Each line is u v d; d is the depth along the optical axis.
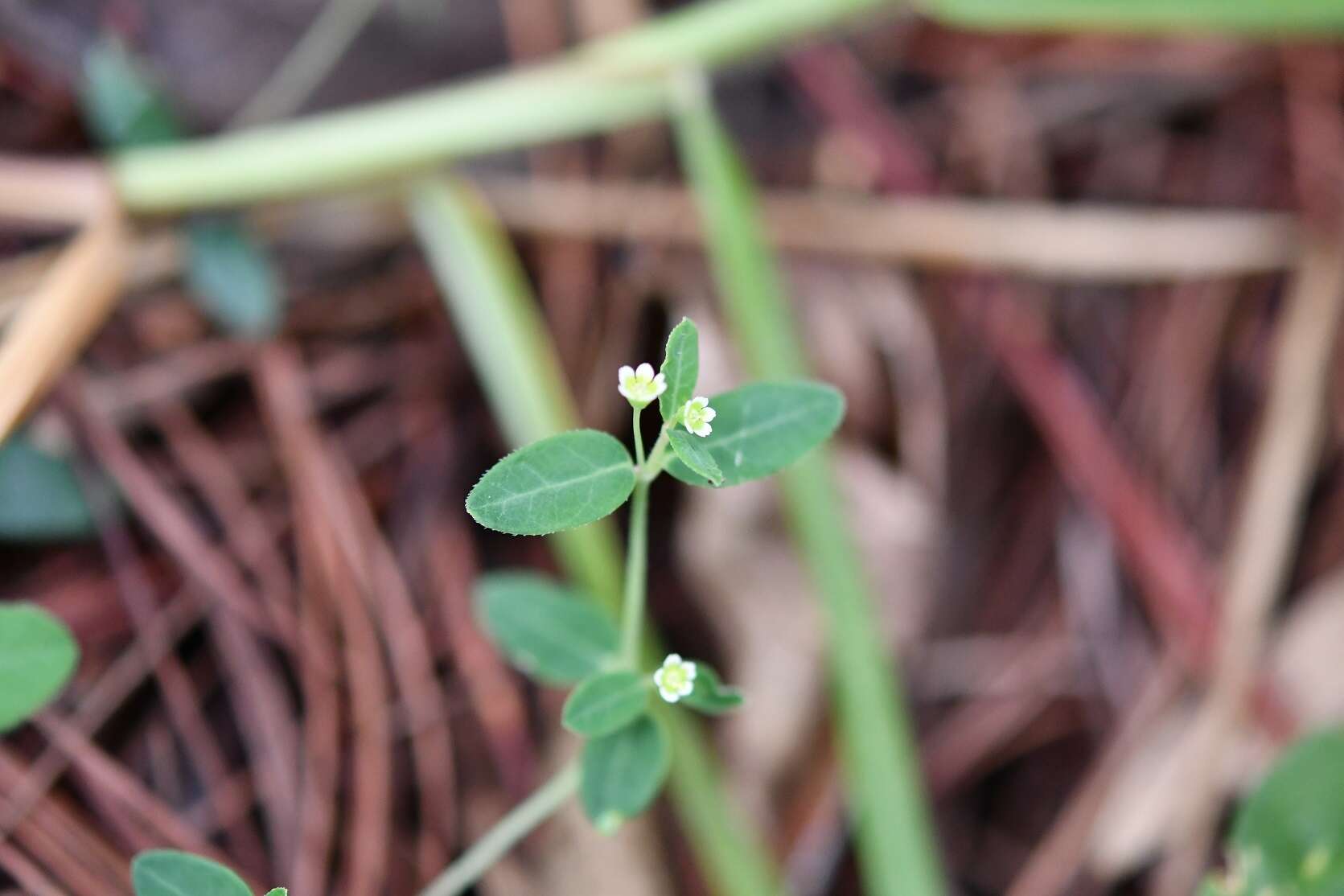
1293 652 0.46
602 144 0.49
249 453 0.45
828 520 0.44
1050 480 0.48
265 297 0.45
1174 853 0.45
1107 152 0.52
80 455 0.44
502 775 0.44
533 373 0.45
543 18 0.48
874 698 0.43
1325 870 0.42
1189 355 0.49
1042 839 0.46
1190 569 0.47
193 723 0.43
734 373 0.47
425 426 0.46
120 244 0.44
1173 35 0.51
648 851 0.44
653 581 0.46
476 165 0.47
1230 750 0.46
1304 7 0.44
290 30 0.46
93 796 0.42
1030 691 0.47
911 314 0.49
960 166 0.52
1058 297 0.50
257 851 0.43
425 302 0.47
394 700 0.44
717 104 0.50
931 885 0.43
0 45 0.45
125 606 0.43
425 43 0.47
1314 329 0.48
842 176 0.50
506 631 0.40
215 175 0.45
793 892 0.45
